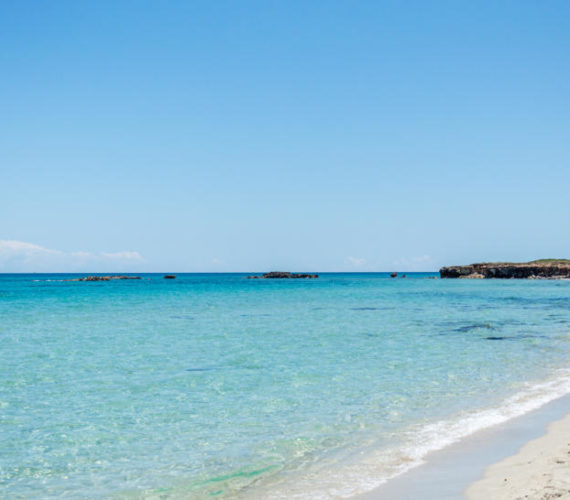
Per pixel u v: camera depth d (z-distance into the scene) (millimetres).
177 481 9156
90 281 195500
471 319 39781
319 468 9570
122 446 11070
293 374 18703
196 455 10461
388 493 8188
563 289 97500
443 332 31250
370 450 10492
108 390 16312
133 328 33750
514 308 51312
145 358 22281
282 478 9141
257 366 20312
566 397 14695
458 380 17500
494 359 21688
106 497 8562
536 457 9461
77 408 14203
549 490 7613
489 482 8336
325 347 25328
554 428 11500
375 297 73062
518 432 11320
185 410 13922
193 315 43906
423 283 145625
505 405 13938
